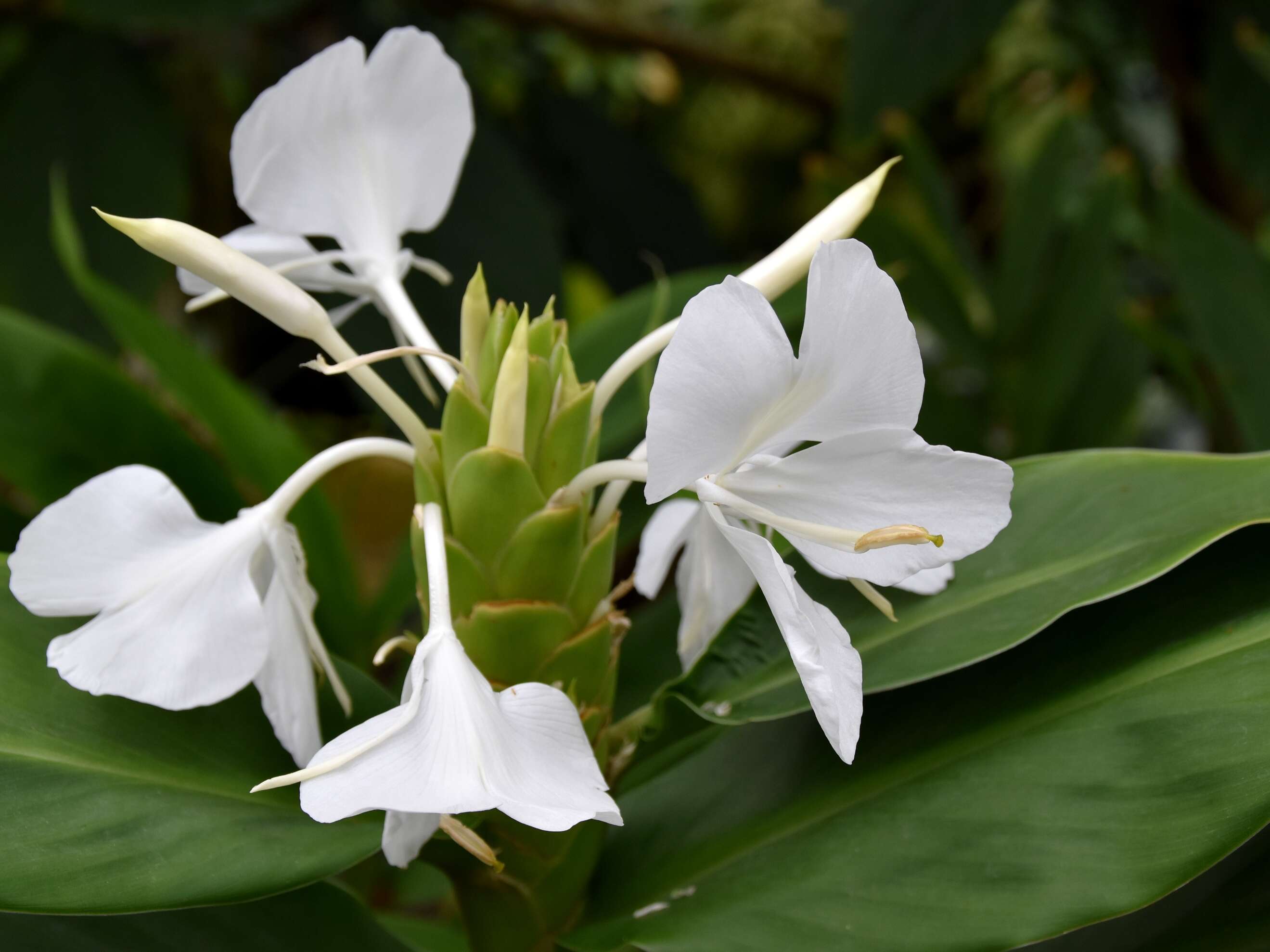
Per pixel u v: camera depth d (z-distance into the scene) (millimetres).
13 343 903
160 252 766
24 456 901
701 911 781
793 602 739
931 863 764
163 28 1316
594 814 743
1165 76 1506
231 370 1930
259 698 807
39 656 789
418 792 735
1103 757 764
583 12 1805
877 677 791
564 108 1836
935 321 1293
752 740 828
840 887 770
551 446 780
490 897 807
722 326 732
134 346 920
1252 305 988
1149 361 1282
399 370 1201
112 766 772
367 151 820
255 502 957
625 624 794
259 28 1568
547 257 1421
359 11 1576
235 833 764
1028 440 1298
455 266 1384
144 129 1425
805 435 757
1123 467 818
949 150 2238
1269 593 782
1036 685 793
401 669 950
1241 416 981
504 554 779
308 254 832
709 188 2643
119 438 911
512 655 783
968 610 802
